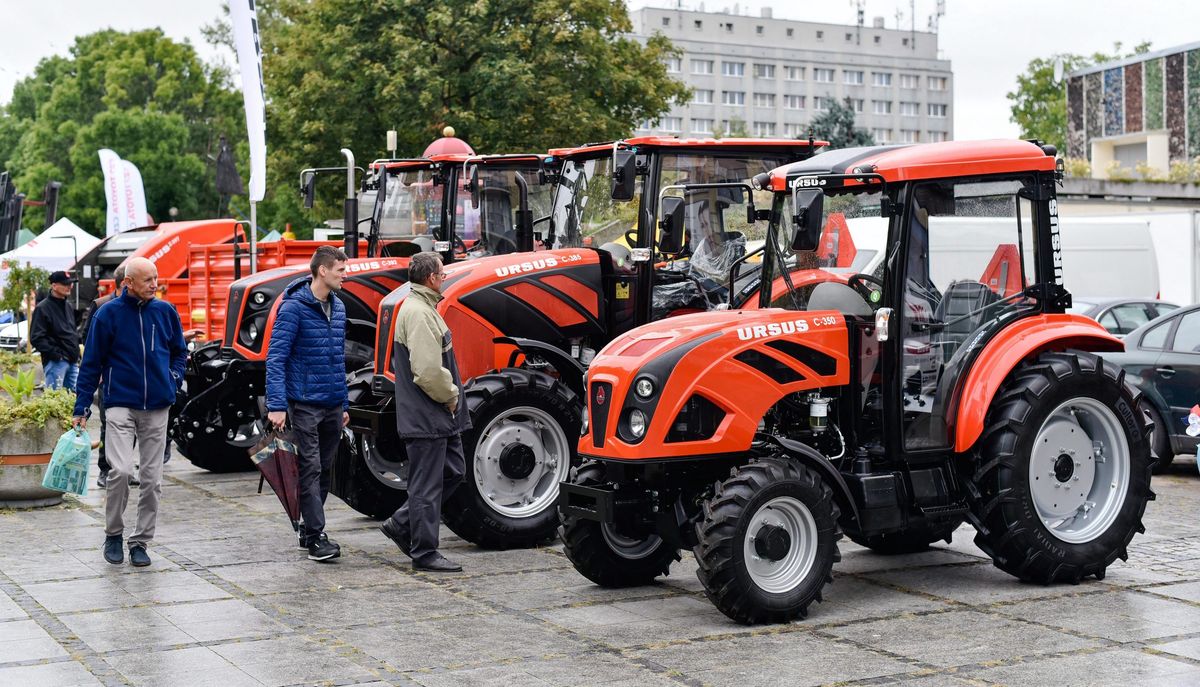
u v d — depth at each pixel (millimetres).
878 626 6391
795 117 116438
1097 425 7402
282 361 7953
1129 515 7340
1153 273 20656
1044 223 7383
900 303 6926
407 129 27859
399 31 27734
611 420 6719
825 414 6926
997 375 7070
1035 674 5508
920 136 122312
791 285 7348
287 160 30812
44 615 6707
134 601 7023
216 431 12039
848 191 7168
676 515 6926
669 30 111000
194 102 58688
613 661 5816
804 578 6531
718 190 9094
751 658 5840
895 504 6891
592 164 9469
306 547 8203
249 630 6398
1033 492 7164
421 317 7621
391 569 7895
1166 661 5680
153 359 7887
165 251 17750
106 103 58719
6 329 21719
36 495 10039
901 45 121062
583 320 9258
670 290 8992
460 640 6203
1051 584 7246
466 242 10867
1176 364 11258
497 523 8508
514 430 8672
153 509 7992
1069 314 7605
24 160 61375
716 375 6629
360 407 9086
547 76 28266
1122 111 55000
